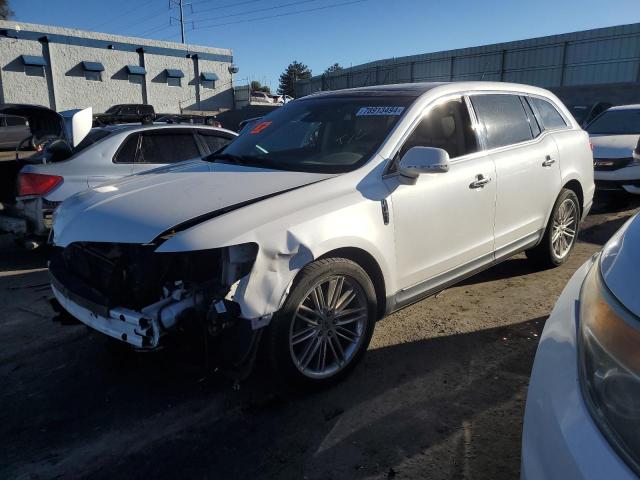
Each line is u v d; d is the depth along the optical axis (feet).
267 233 8.88
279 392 10.41
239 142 13.91
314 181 10.39
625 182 26.81
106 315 9.02
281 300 9.04
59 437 9.24
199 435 9.20
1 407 10.15
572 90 79.46
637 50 78.69
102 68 115.44
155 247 8.78
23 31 105.29
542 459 4.93
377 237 10.40
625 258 5.23
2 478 8.27
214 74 134.51
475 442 8.80
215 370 9.09
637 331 4.47
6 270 18.52
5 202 19.48
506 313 13.74
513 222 14.12
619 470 4.19
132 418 9.73
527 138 14.88
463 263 12.71
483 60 97.30
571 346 5.47
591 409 4.69
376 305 10.78
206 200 9.66
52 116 23.71
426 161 10.34
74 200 11.08
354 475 8.14
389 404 9.90
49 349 12.42
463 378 10.72
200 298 8.74
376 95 13.01
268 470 8.31
